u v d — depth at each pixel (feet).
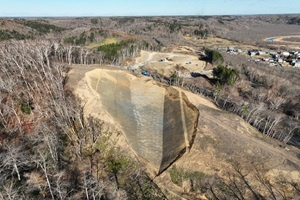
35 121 159.12
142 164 139.64
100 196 109.40
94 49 380.99
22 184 112.47
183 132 157.17
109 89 207.92
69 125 155.33
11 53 232.53
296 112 242.58
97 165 133.90
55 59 274.57
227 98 260.42
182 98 194.08
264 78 335.47
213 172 130.93
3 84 176.04
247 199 120.57
